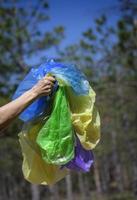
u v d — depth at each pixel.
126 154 31.05
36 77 3.77
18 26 23.67
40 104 3.70
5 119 3.35
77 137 3.68
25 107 3.39
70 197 44.84
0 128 3.38
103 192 57.97
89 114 3.67
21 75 23.30
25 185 57.22
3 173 48.34
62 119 3.64
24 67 23.39
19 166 38.16
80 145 3.71
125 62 21.58
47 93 3.47
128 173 45.03
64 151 3.60
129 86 22.08
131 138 28.80
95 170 56.50
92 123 3.68
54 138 3.62
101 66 21.66
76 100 3.70
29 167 3.77
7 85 22.94
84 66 21.92
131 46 20.97
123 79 22.27
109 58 21.47
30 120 3.71
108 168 53.09
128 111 24.83
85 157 3.71
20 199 59.16
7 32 23.53
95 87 21.86
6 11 23.38
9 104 3.39
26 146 3.76
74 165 3.72
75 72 3.74
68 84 3.68
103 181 59.69
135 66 21.75
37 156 3.75
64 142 3.60
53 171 3.78
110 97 22.91
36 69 3.82
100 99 22.53
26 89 3.78
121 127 28.22
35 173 3.77
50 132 3.62
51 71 3.71
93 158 3.75
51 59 3.86
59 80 3.66
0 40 23.30
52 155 3.59
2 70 23.33
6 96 22.78
